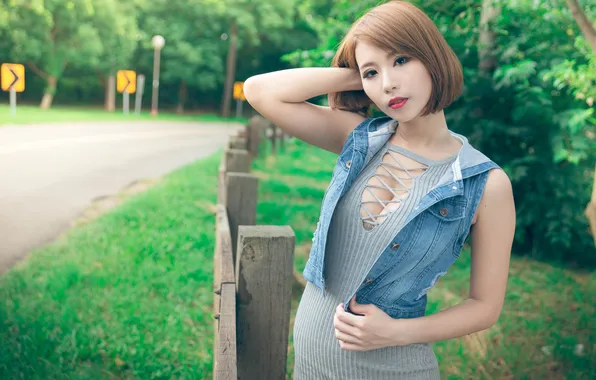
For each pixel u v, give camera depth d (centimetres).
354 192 144
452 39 602
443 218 133
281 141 1498
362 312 134
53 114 2534
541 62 586
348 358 143
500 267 133
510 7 575
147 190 809
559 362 362
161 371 326
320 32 755
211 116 4091
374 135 148
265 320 202
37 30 3038
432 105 134
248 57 4488
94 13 3225
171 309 406
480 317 134
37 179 867
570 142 587
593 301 482
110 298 416
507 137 623
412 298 141
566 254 634
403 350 141
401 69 130
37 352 330
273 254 198
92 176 937
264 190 877
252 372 205
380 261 136
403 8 132
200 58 3853
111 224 606
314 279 149
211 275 471
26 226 597
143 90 4484
